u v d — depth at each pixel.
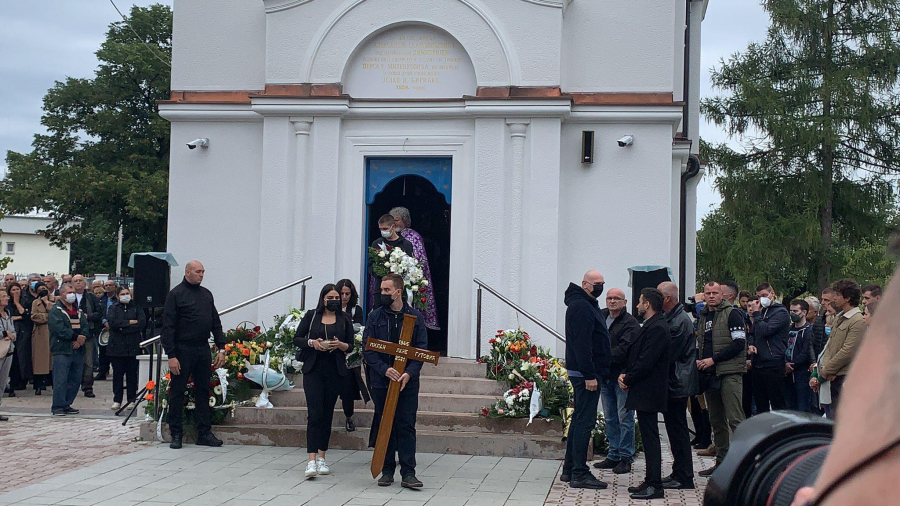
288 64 11.69
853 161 25.34
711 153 26.03
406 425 7.63
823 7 25.02
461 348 11.27
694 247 14.72
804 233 23.92
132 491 7.20
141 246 37.28
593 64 11.55
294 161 11.65
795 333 10.04
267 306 11.55
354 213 11.62
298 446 9.45
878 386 0.70
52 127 34.59
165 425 9.73
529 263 11.10
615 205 11.34
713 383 8.34
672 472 7.78
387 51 11.71
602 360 7.80
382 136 11.61
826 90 23.86
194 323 9.31
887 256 0.76
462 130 11.47
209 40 12.22
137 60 33.25
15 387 15.16
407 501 7.00
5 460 8.62
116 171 32.62
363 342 8.14
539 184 11.13
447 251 12.56
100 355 17.48
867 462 0.67
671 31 11.45
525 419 9.31
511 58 11.25
